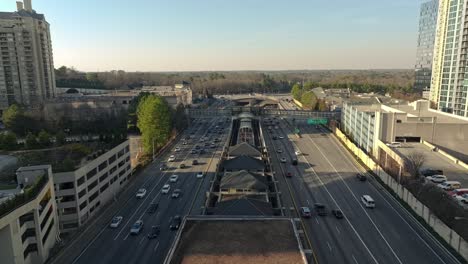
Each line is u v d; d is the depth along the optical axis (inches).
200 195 3400.6
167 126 4940.9
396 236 2551.7
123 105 7219.5
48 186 2472.9
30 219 2202.3
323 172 4094.5
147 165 4377.5
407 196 3063.5
